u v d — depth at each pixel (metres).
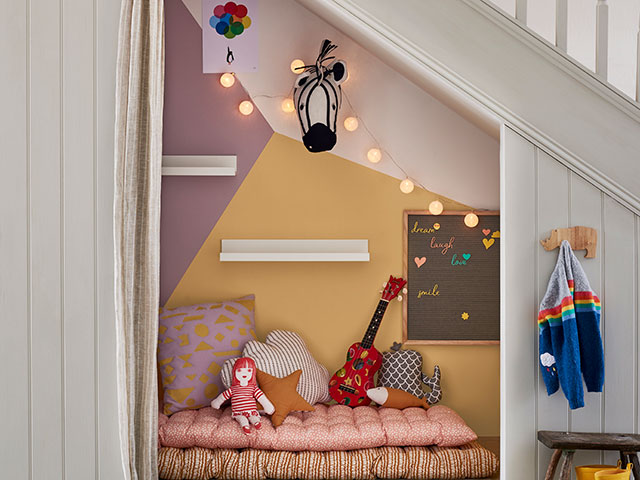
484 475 2.89
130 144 2.34
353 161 3.59
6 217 2.21
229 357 3.31
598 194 2.35
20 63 2.21
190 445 2.92
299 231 3.59
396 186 3.60
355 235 3.59
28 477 2.22
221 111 3.56
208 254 3.58
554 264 2.35
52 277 2.23
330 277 3.60
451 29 2.33
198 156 3.54
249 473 2.84
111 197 2.25
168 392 3.22
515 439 2.35
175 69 3.54
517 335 2.35
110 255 2.25
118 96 2.22
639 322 2.33
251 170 3.57
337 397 3.41
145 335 2.43
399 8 2.33
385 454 2.90
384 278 3.60
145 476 2.44
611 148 2.33
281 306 3.59
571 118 2.33
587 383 2.26
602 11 2.36
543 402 2.35
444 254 3.58
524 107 2.33
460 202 3.60
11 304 2.21
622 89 3.43
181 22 3.54
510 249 2.35
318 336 3.59
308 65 3.44
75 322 2.24
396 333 3.60
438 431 2.97
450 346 3.60
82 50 2.23
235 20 3.54
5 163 2.20
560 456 2.24
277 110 3.57
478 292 3.58
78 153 2.24
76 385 2.24
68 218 2.23
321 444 2.90
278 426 2.99
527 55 2.33
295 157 3.58
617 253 2.34
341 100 3.56
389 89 3.58
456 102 3.13
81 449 2.24
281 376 3.25
